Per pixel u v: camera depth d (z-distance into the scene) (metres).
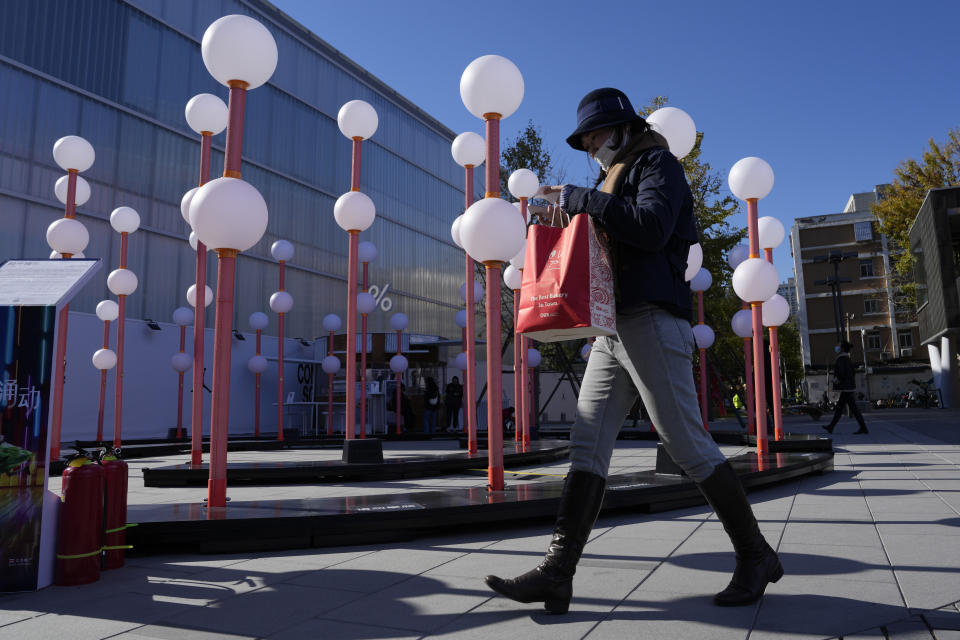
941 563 2.69
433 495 4.31
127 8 17.28
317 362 18.78
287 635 2.02
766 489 5.23
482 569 2.87
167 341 16.28
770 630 1.93
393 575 2.79
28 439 2.71
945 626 1.89
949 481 5.29
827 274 50.44
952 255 22.14
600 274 2.20
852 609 2.10
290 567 2.97
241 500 4.47
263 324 15.34
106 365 10.36
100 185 16.14
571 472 2.31
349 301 6.88
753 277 6.52
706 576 2.61
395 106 29.00
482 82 4.71
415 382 18.88
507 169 24.31
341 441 11.91
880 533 3.35
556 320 2.14
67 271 3.14
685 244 2.39
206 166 6.51
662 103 20.64
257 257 20.59
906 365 45.62
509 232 4.57
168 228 17.66
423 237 30.38
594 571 2.74
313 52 24.11
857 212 50.44
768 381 11.64
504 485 4.79
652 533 3.61
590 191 2.26
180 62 18.69
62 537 2.71
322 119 24.34
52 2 15.51
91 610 2.34
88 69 16.17
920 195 30.95
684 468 2.29
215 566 3.04
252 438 15.19
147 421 15.60
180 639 2.00
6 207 14.29
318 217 23.66
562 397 22.81
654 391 2.24
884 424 14.98
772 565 2.26
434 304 30.80
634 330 2.26
